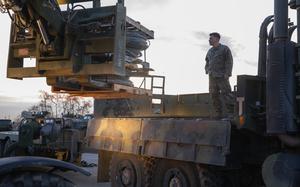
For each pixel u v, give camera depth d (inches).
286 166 220.7
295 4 220.2
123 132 355.6
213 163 260.8
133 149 339.3
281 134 225.9
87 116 814.5
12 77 272.2
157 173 327.9
